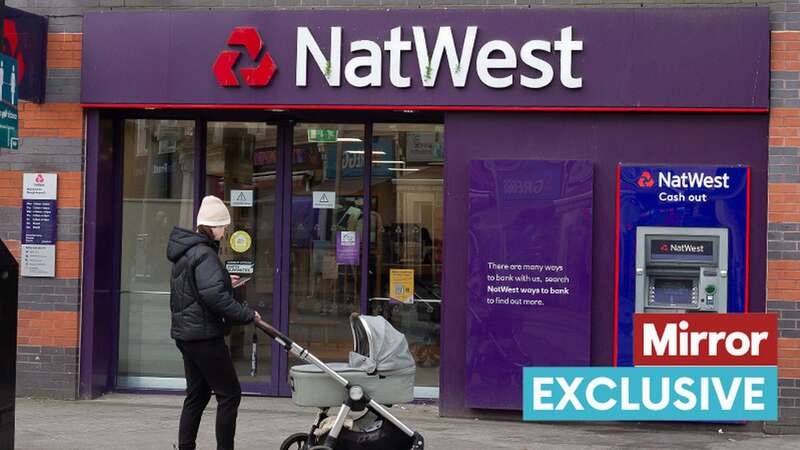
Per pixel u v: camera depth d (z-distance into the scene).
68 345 9.48
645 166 8.73
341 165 9.74
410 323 9.66
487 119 8.98
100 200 9.58
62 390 9.51
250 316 6.69
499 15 8.85
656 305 8.76
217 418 6.86
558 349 8.84
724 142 8.74
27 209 9.48
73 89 9.41
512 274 8.88
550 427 8.80
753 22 8.61
